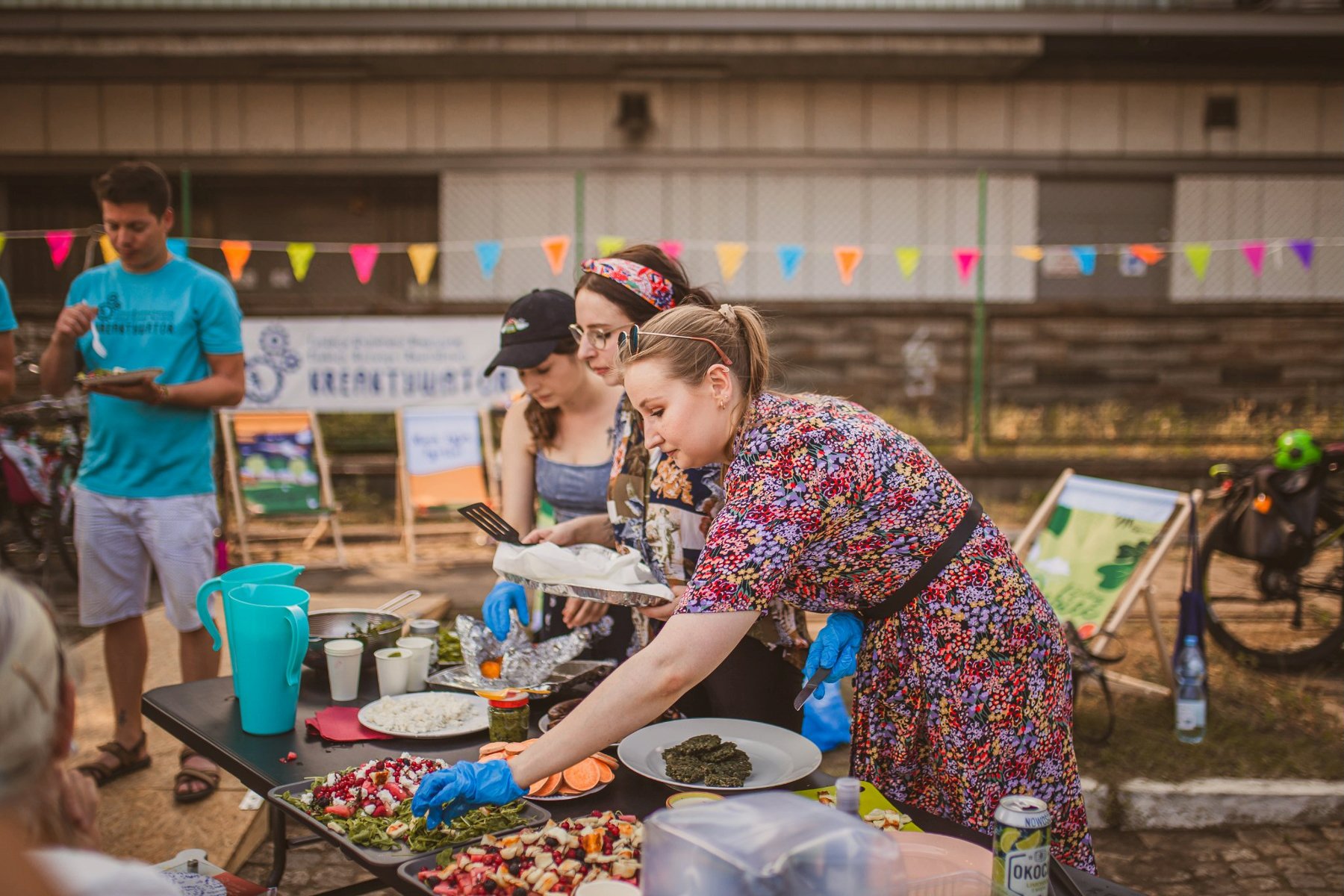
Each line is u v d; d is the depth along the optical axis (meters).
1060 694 1.98
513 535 2.32
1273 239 10.44
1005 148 10.36
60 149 10.17
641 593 2.08
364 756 1.99
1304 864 3.58
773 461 1.73
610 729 1.64
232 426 7.26
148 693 2.35
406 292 10.34
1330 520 5.24
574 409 2.96
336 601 5.57
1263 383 10.02
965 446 9.58
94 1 9.41
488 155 10.27
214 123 10.19
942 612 1.89
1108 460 8.88
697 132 10.30
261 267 10.38
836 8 9.45
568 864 1.50
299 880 3.34
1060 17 9.46
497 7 9.40
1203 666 4.28
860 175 10.33
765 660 2.35
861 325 10.01
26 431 6.43
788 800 1.28
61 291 10.30
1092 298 10.50
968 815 1.91
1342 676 5.20
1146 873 3.52
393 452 9.03
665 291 2.40
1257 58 10.17
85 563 3.47
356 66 9.91
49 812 1.13
